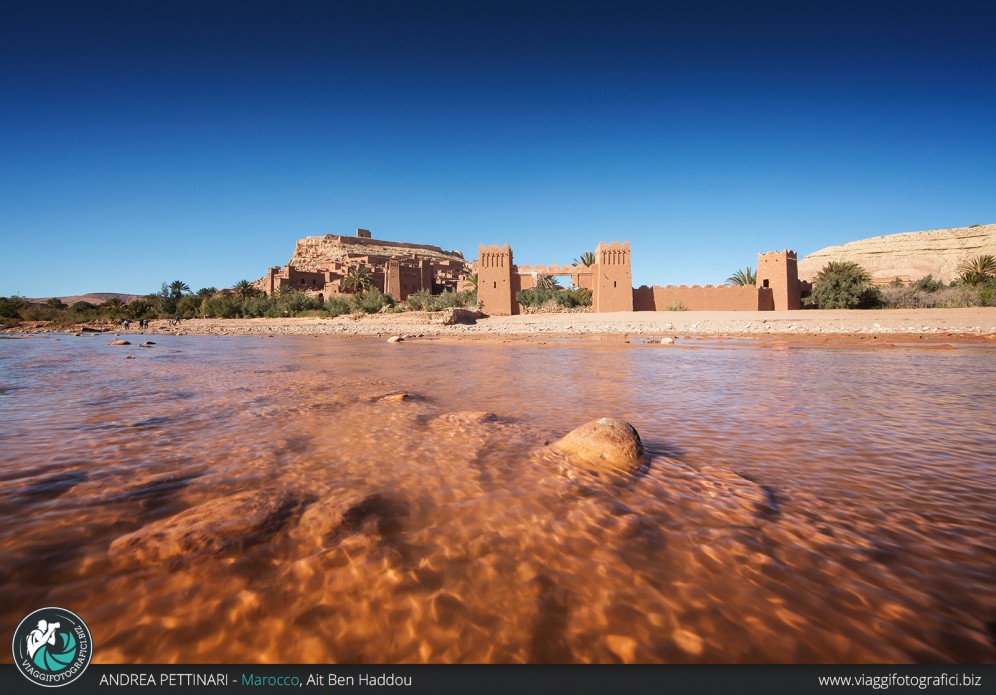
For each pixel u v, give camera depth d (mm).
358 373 10062
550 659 1673
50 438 4465
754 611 1887
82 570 2150
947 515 2732
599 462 3670
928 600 1930
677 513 2799
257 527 2562
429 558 2289
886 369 10023
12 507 2840
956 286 45219
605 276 47625
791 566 2201
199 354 15883
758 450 4082
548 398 6785
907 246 85625
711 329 27328
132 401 6527
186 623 1834
